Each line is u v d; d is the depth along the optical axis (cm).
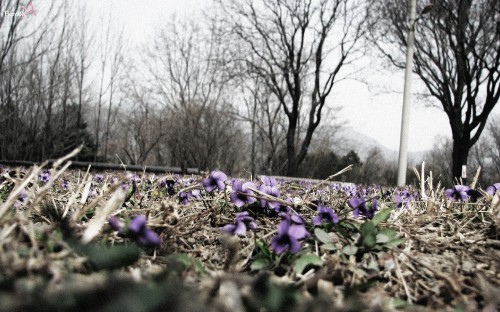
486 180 2886
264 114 2947
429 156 4081
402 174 1349
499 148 3706
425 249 172
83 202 188
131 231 135
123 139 3109
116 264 104
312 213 230
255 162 3070
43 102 1961
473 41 1642
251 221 164
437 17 1688
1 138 1909
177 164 2227
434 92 1881
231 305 88
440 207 244
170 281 92
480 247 179
